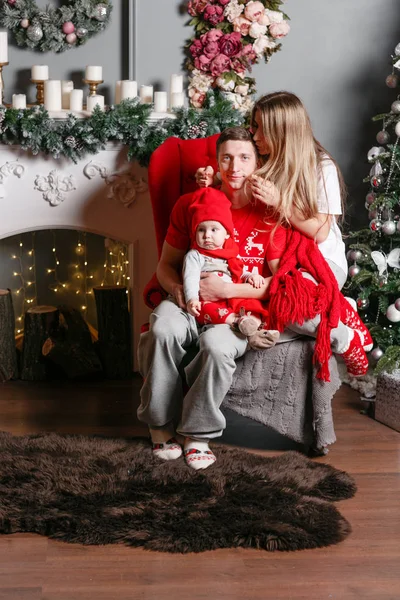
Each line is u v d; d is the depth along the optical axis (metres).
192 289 2.67
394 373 3.16
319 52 3.78
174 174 3.09
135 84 3.49
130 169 3.53
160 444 2.76
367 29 3.78
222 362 2.58
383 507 2.47
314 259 2.78
